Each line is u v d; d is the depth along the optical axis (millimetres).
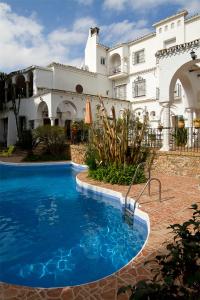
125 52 26375
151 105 24531
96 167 10539
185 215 5570
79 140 17906
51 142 17766
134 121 10328
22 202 8383
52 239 5520
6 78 25891
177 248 2234
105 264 4422
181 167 9766
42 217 6945
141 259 3781
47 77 23375
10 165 16250
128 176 9023
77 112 21359
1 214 7215
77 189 10109
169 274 2096
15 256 4754
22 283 3891
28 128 23266
